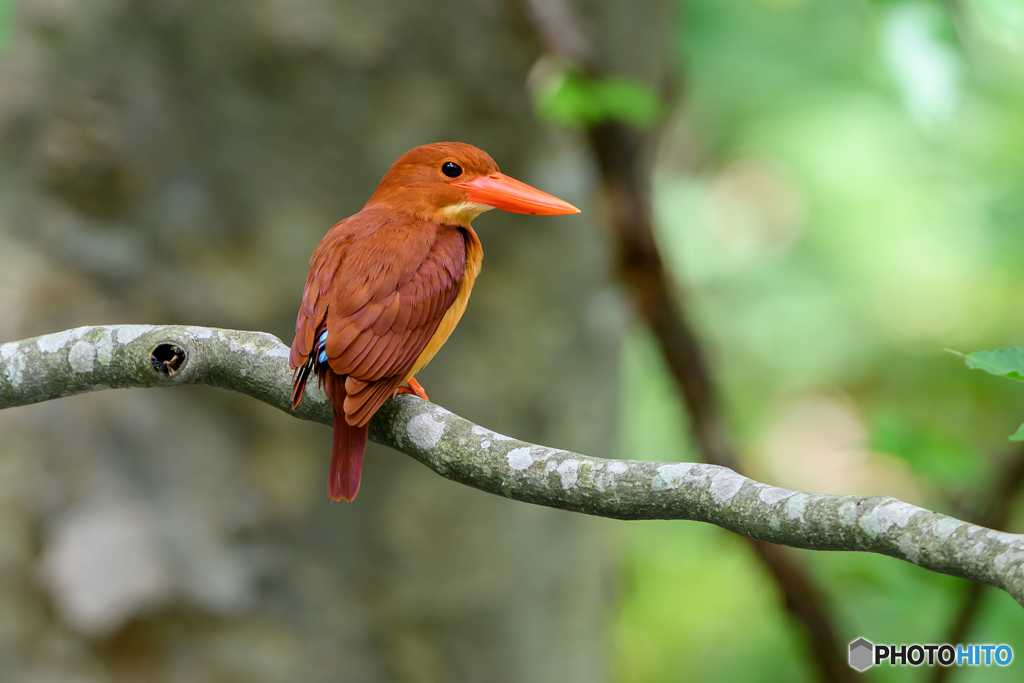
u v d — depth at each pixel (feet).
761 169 62.03
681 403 33.30
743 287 60.64
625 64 37.52
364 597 33.30
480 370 34.06
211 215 31.24
